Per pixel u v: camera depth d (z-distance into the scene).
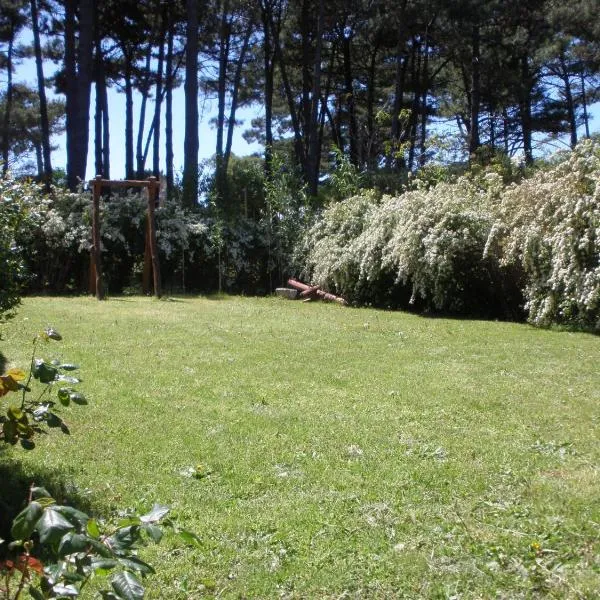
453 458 4.61
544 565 3.18
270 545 3.37
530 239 10.62
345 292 14.68
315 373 7.10
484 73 27.95
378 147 28.41
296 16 28.03
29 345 8.28
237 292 17.25
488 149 21.53
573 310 10.66
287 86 27.33
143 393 6.19
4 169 12.33
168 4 25.84
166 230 16.45
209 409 5.70
